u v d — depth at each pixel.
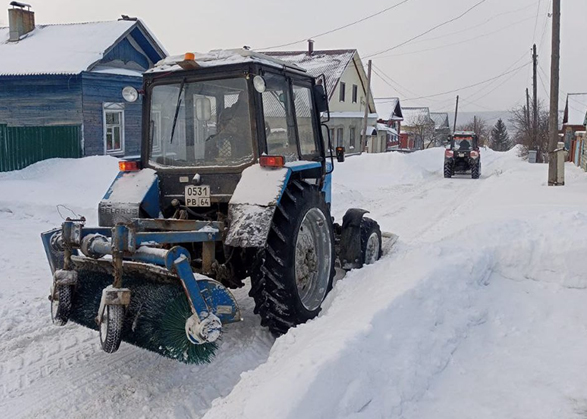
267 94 4.66
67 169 13.33
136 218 4.32
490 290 4.52
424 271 4.38
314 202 4.62
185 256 3.38
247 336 4.55
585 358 3.48
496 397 3.10
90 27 17.86
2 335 4.55
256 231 4.01
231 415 2.82
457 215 10.66
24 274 6.48
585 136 24.14
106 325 3.40
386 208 12.42
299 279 4.70
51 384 3.73
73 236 3.82
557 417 2.87
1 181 11.93
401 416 2.92
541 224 5.33
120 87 16.53
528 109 40.91
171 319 3.49
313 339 3.51
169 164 4.77
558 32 15.52
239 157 4.52
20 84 15.62
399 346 3.46
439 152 29.69
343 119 31.92
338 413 2.80
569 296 4.32
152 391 3.65
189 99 4.67
